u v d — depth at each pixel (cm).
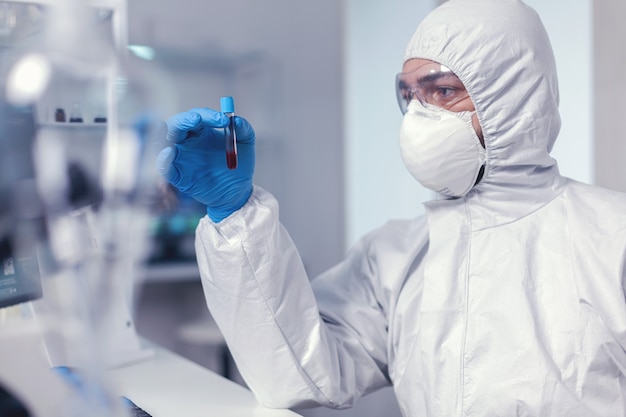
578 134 226
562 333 102
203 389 116
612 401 99
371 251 135
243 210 104
